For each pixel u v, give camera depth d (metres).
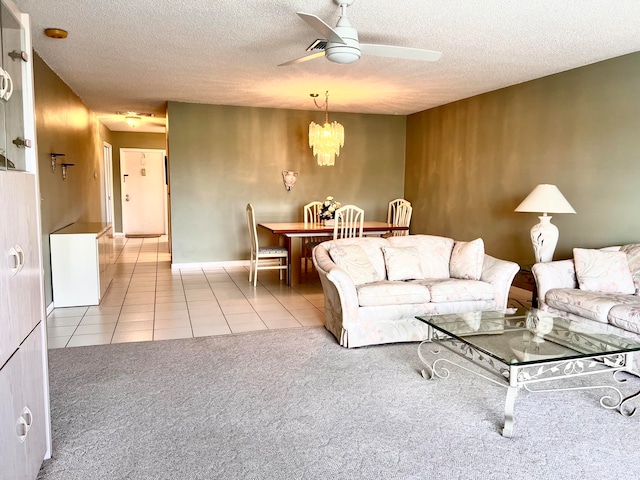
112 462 2.04
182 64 4.52
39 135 4.20
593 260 3.66
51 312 4.48
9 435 1.58
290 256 5.78
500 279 3.83
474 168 6.01
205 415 2.48
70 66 4.59
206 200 6.89
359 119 7.52
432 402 2.66
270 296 5.19
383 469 2.01
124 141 10.59
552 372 3.12
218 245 7.02
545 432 2.34
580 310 3.30
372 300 3.52
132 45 3.91
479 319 3.06
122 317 4.32
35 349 1.91
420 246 4.26
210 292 5.37
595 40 3.66
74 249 4.65
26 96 1.95
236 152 6.94
